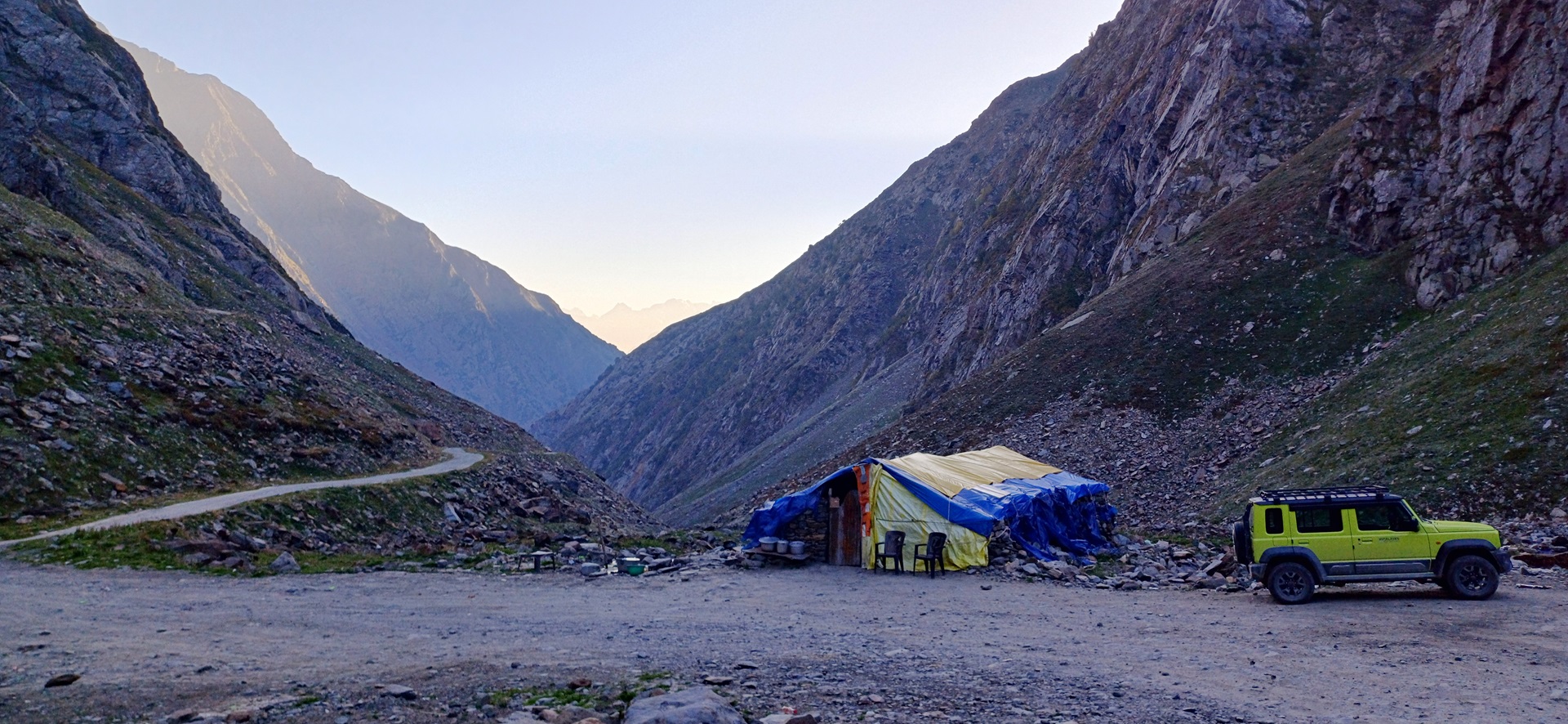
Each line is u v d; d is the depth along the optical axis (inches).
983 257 6053.2
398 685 491.5
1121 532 1525.6
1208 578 1023.6
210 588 841.5
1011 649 643.5
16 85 4037.9
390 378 4148.6
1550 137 2134.6
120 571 888.3
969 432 2940.5
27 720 405.7
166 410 1579.7
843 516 1208.2
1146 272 3223.4
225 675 508.4
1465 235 2231.8
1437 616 731.4
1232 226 3058.6
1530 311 1743.4
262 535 1205.1
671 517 6378.0
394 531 1520.7
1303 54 3565.5
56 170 3152.1
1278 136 3348.9
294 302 4685.0
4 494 1091.9
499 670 537.6
